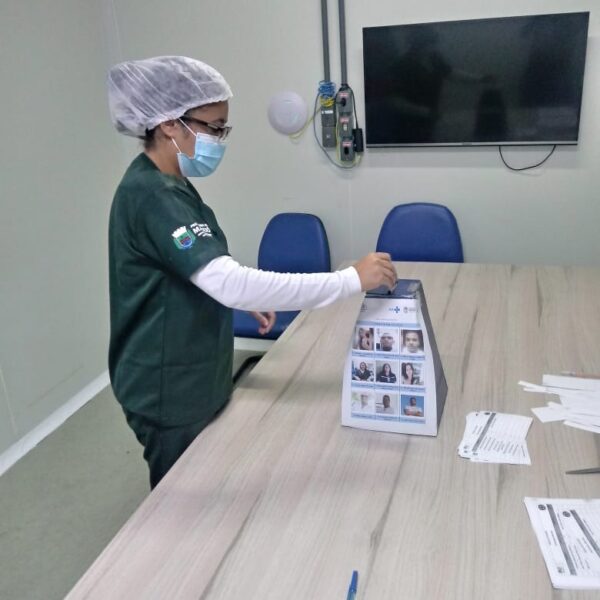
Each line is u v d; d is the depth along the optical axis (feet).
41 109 9.03
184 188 4.27
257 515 3.52
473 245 10.38
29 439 8.93
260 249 10.31
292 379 5.12
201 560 3.20
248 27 10.07
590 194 9.57
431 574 3.04
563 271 7.50
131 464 8.39
